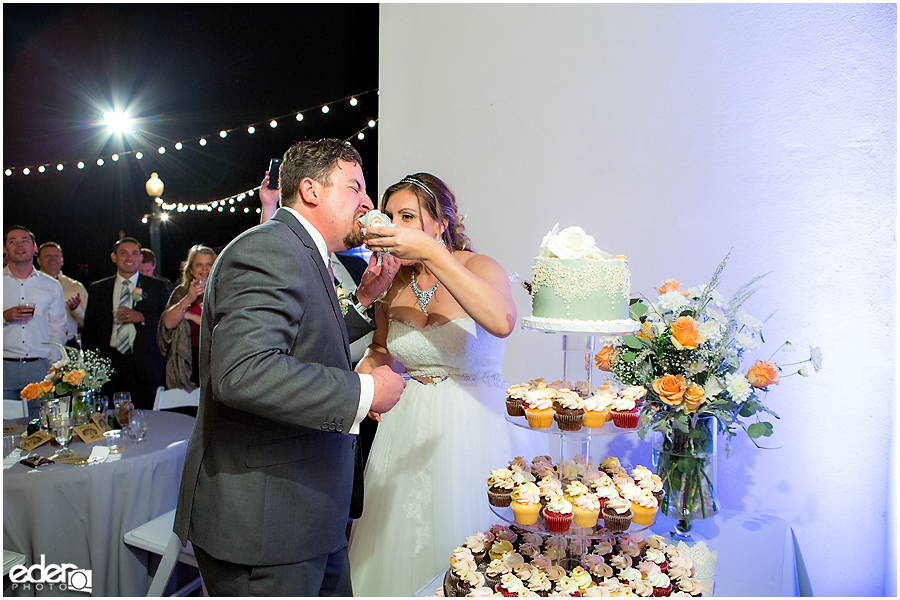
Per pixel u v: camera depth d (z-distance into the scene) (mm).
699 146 2191
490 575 1225
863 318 1947
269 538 1240
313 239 1377
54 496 2137
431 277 1896
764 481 2102
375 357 2031
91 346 4168
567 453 1665
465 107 2656
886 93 1909
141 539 2193
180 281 4156
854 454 1967
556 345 2475
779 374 2051
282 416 1132
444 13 2689
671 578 1260
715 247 2168
